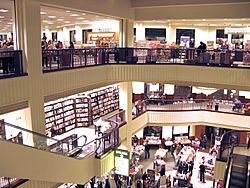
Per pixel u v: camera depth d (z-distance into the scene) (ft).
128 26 49.98
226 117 58.80
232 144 33.32
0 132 26.48
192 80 45.39
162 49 45.83
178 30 78.07
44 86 32.04
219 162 32.60
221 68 43.14
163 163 54.29
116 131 38.17
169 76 45.96
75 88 37.32
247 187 23.58
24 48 29.60
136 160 54.39
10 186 26.78
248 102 69.67
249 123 56.59
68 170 28.78
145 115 59.31
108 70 44.16
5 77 27.02
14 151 21.76
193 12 47.21
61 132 43.27
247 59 42.37
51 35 102.42
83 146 33.37
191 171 53.16
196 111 60.85
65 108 43.75
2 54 27.63
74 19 57.41
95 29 77.15
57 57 34.91
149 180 47.32
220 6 45.39
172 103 64.28
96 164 34.06
